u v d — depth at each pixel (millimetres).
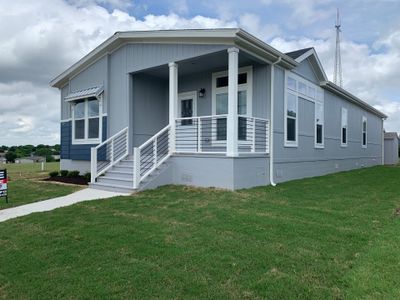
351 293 2719
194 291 2783
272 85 9258
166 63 9141
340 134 15344
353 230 4480
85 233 4492
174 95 8977
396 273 3068
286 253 3615
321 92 13188
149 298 2684
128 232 4492
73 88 12180
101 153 10727
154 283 2945
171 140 8867
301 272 3131
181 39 8672
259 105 9406
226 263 3359
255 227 4633
